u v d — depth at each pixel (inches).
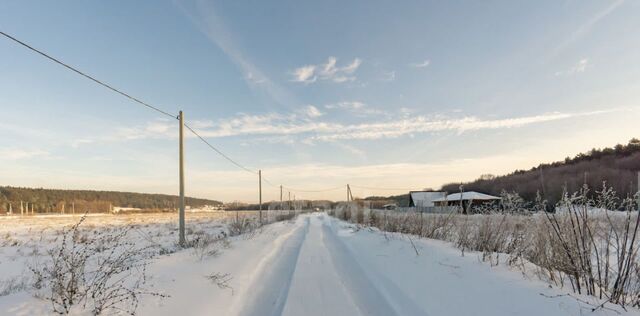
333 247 542.6
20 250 517.0
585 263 176.7
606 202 201.2
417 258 298.7
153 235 794.2
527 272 211.2
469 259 258.1
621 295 165.5
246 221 866.8
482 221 345.7
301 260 415.2
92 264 257.8
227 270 310.3
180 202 531.8
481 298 183.8
